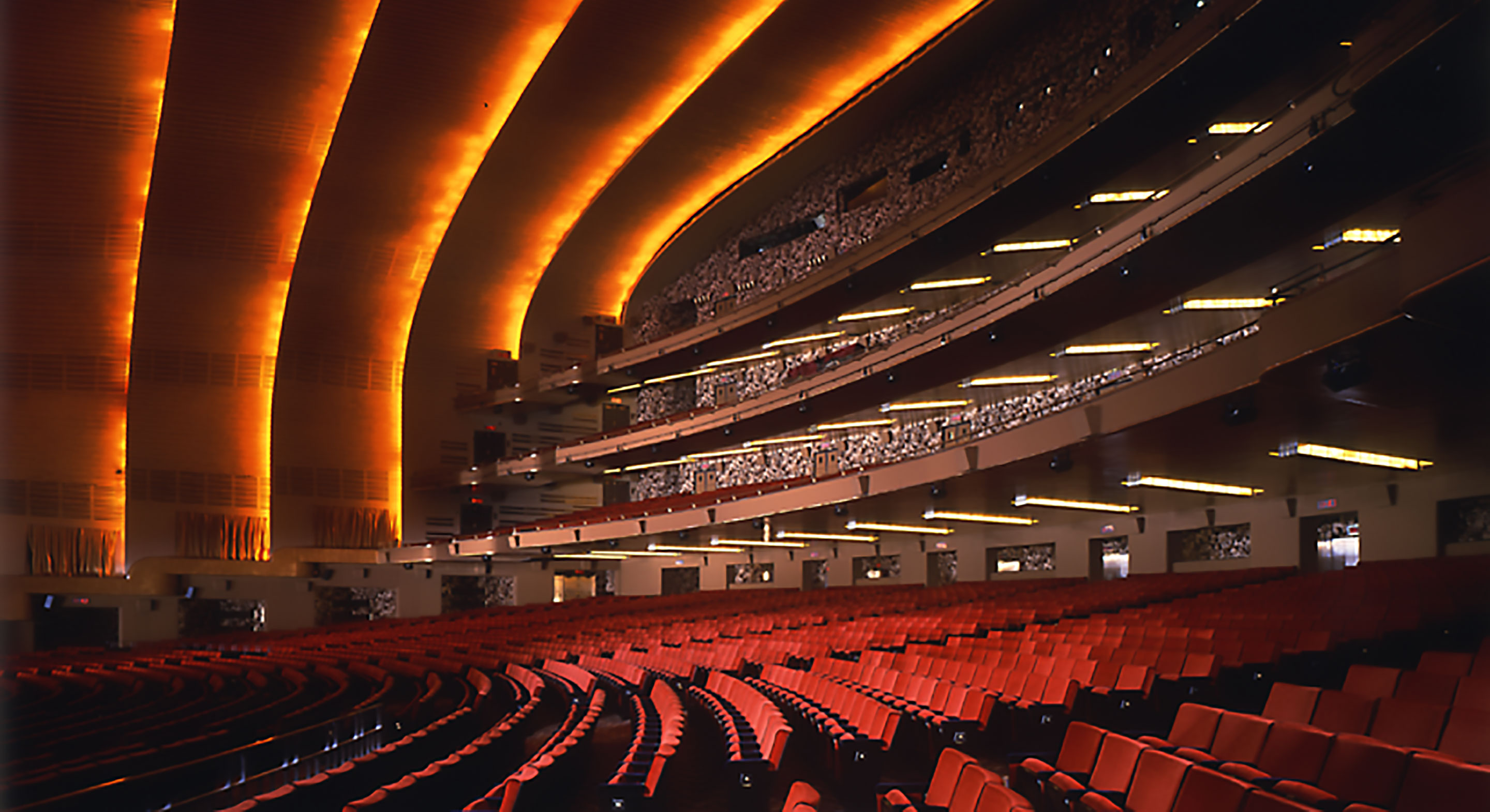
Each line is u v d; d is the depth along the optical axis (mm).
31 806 5820
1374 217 13984
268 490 32000
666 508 29359
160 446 30469
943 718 7523
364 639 25625
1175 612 12320
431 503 34219
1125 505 19422
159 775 6617
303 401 32469
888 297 25938
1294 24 14883
